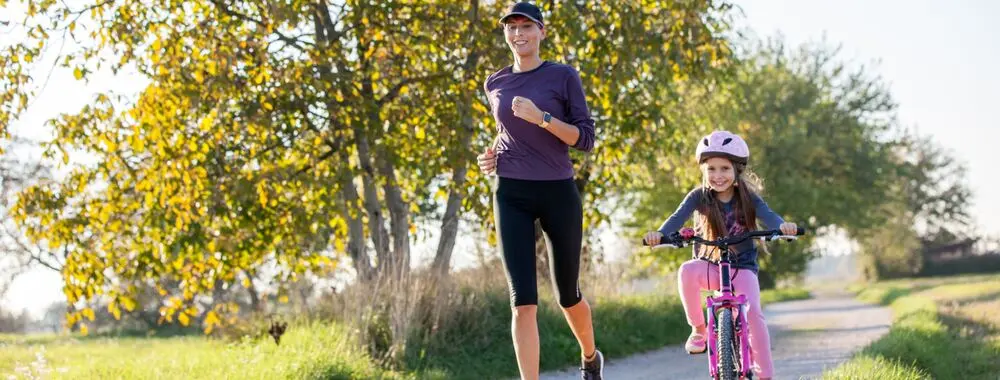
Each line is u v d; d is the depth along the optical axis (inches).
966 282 1633.9
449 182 510.0
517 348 207.6
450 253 559.5
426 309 469.4
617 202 954.7
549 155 208.1
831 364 433.7
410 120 490.3
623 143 561.6
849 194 1673.2
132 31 454.3
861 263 2930.6
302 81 459.2
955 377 417.7
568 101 210.4
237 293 745.6
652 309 618.2
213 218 483.5
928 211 3093.0
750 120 1578.5
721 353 201.5
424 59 498.3
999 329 623.5
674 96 647.8
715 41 540.4
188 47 465.1
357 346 437.4
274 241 495.8
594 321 554.3
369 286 476.4
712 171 221.1
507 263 208.4
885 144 1781.5
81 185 497.7
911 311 738.8
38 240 504.4
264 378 359.9
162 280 605.9
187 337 968.9
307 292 539.5
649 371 453.4
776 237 212.4
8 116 449.1
